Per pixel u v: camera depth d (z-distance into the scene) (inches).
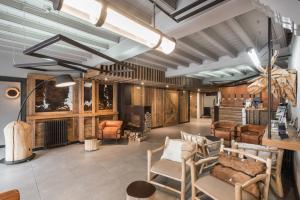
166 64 214.5
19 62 175.9
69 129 219.3
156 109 352.5
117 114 272.4
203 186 80.7
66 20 96.7
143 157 171.0
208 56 162.4
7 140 150.7
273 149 104.3
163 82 270.4
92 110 236.8
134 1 79.7
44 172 134.3
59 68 199.9
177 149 115.0
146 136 252.7
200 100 567.8
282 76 105.0
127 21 53.9
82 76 219.6
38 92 193.8
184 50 162.4
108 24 51.8
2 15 90.0
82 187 112.0
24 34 113.2
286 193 105.2
